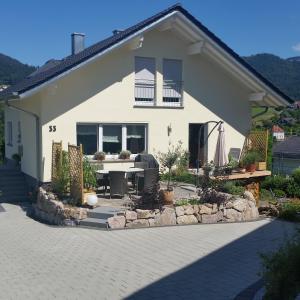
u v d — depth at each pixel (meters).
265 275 6.45
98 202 15.33
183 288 8.53
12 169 21.36
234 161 20.16
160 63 20.33
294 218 15.19
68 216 14.09
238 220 15.02
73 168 15.34
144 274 9.37
